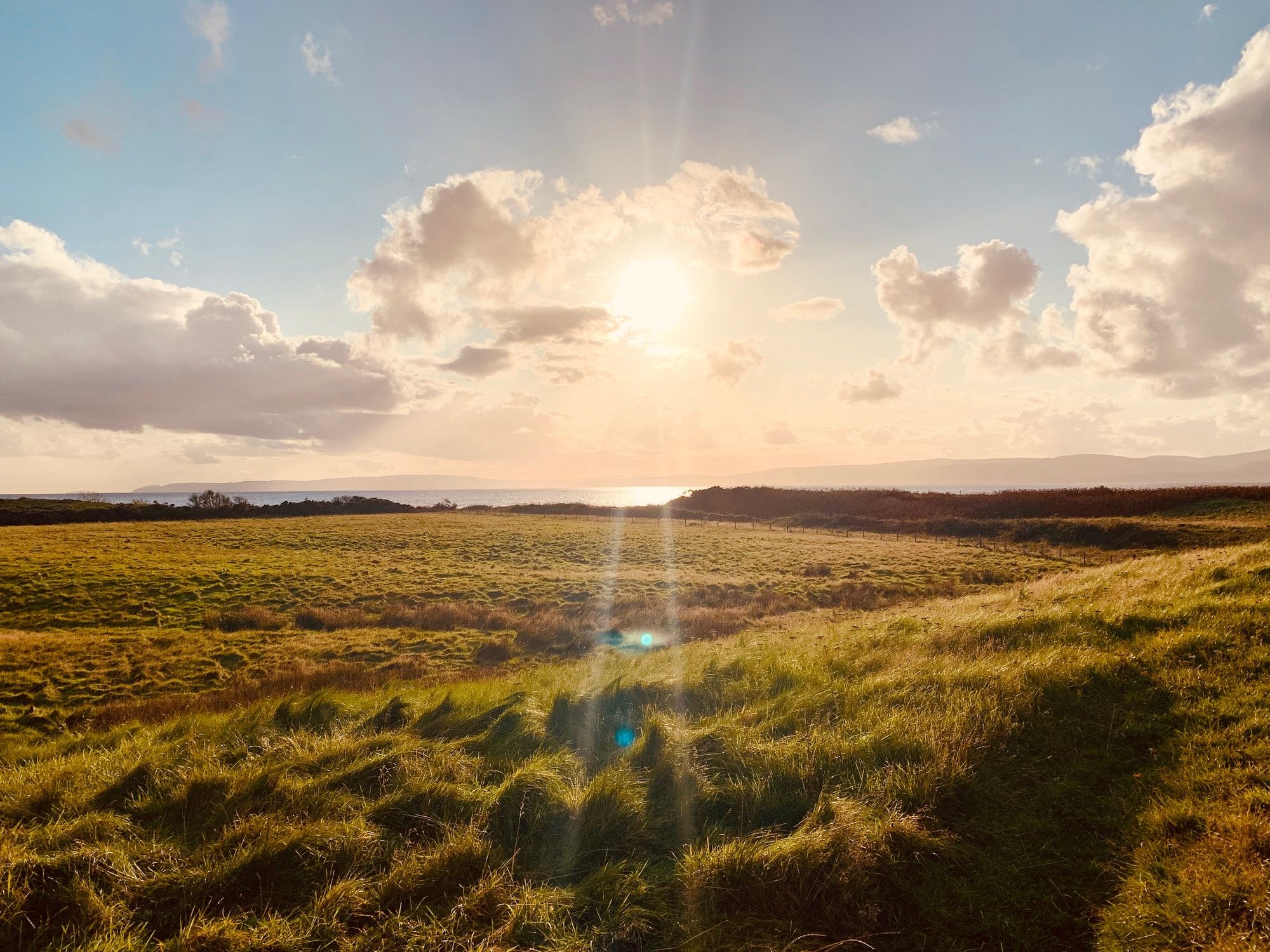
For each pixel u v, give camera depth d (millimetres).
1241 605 8680
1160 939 3756
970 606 15234
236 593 29969
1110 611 9570
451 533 58375
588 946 3955
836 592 30719
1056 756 5824
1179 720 6109
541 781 5570
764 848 4641
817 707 7152
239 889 4438
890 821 4758
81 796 5539
